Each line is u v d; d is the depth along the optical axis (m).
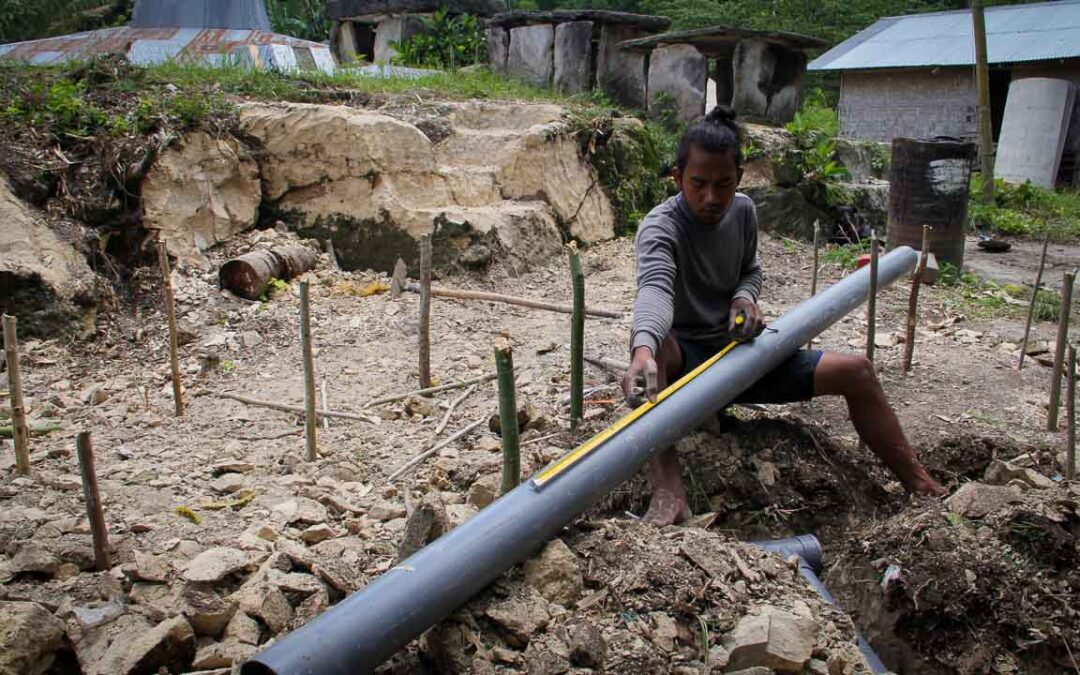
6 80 6.84
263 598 2.60
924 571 2.91
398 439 4.00
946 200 7.46
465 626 2.37
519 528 2.48
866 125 18.94
